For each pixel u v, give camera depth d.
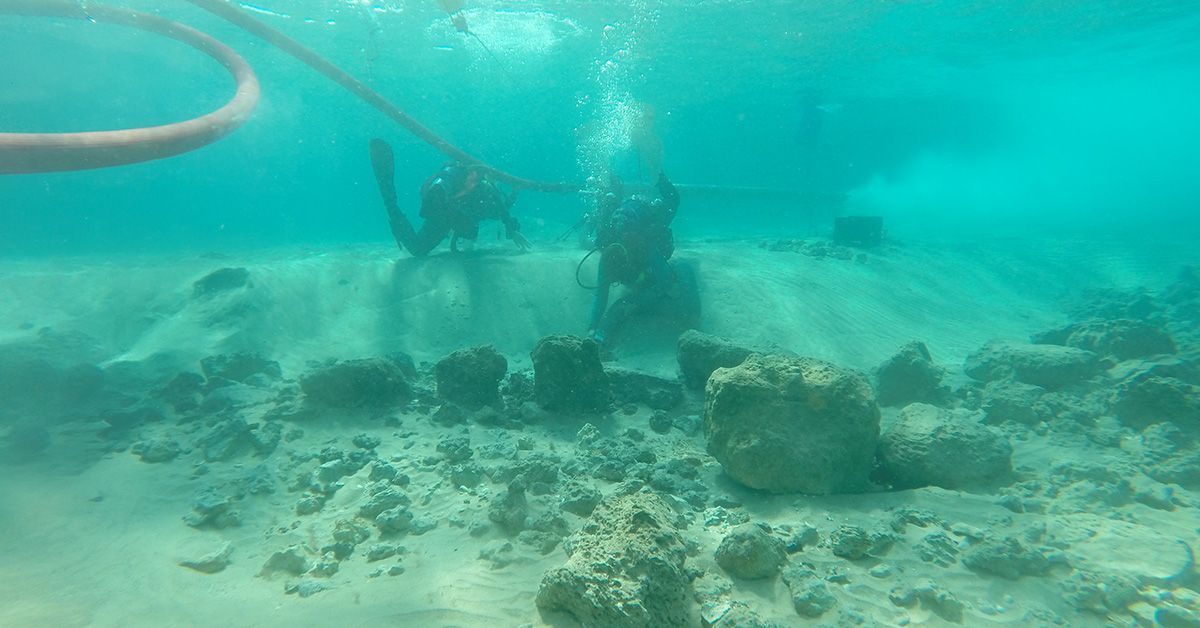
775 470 4.53
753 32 22.28
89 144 3.87
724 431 4.81
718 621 2.96
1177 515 4.17
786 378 4.81
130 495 4.82
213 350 9.48
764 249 14.48
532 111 57.50
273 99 42.47
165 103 45.03
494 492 4.71
